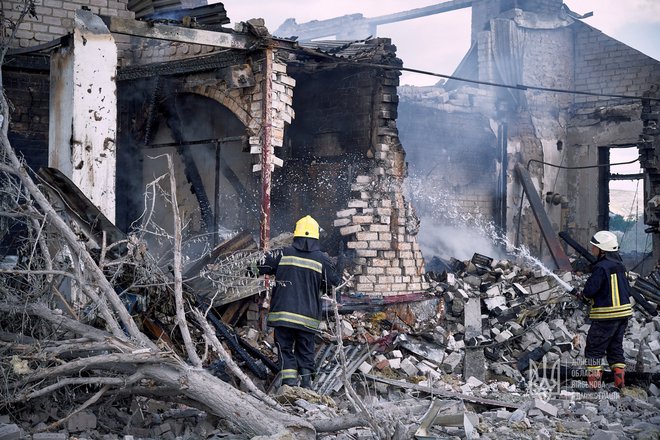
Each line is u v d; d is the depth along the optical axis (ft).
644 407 22.41
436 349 28.12
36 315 16.78
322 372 23.89
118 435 16.02
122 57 37.55
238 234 28.27
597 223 61.98
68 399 16.26
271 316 21.79
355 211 33.96
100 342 15.38
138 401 17.47
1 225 20.03
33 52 34.24
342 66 36.76
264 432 14.83
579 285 34.14
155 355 14.99
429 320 31.55
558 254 50.62
